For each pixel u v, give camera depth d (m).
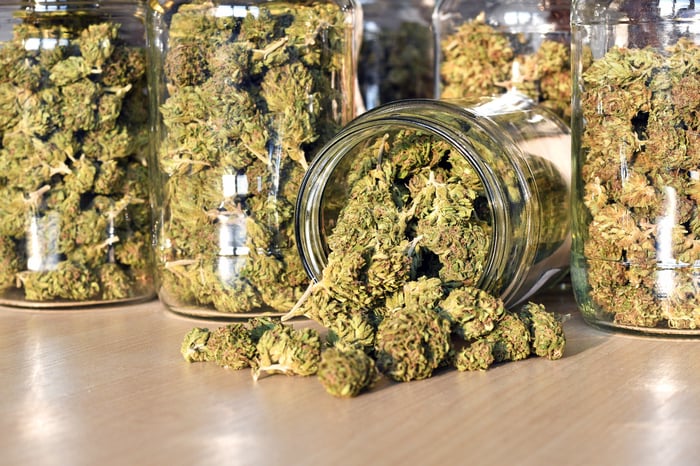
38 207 1.31
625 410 0.88
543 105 1.36
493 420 0.86
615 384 0.95
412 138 1.14
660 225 1.08
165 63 1.22
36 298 1.32
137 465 0.78
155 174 1.28
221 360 1.03
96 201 1.32
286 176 1.20
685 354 1.05
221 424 0.87
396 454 0.79
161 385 0.98
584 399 0.91
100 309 1.34
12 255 1.32
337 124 1.25
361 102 1.76
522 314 1.05
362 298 1.06
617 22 1.09
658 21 1.07
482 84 1.43
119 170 1.32
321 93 1.21
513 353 1.02
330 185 1.17
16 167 1.30
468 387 0.95
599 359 1.04
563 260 1.25
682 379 0.97
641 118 1.08
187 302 1.25
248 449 0.81
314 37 1.20
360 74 1.80
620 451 0.79
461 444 0.81
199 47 1.18
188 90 1.19
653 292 1.09
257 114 1.18
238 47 1.17
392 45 1.82
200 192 1.20
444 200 1.11
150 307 1.35
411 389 0.95
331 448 0.81
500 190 1.08
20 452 0.82
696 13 1.05
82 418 0.89
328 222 1.18
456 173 1.14
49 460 0.80
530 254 1.13
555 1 1.40
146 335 1.19
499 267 1.09
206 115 1.18
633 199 1.08
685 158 1.06
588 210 1.13
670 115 1.06
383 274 1.04
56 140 1.28
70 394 0.96
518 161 1.14
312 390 0.95
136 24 1.31
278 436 0.83
